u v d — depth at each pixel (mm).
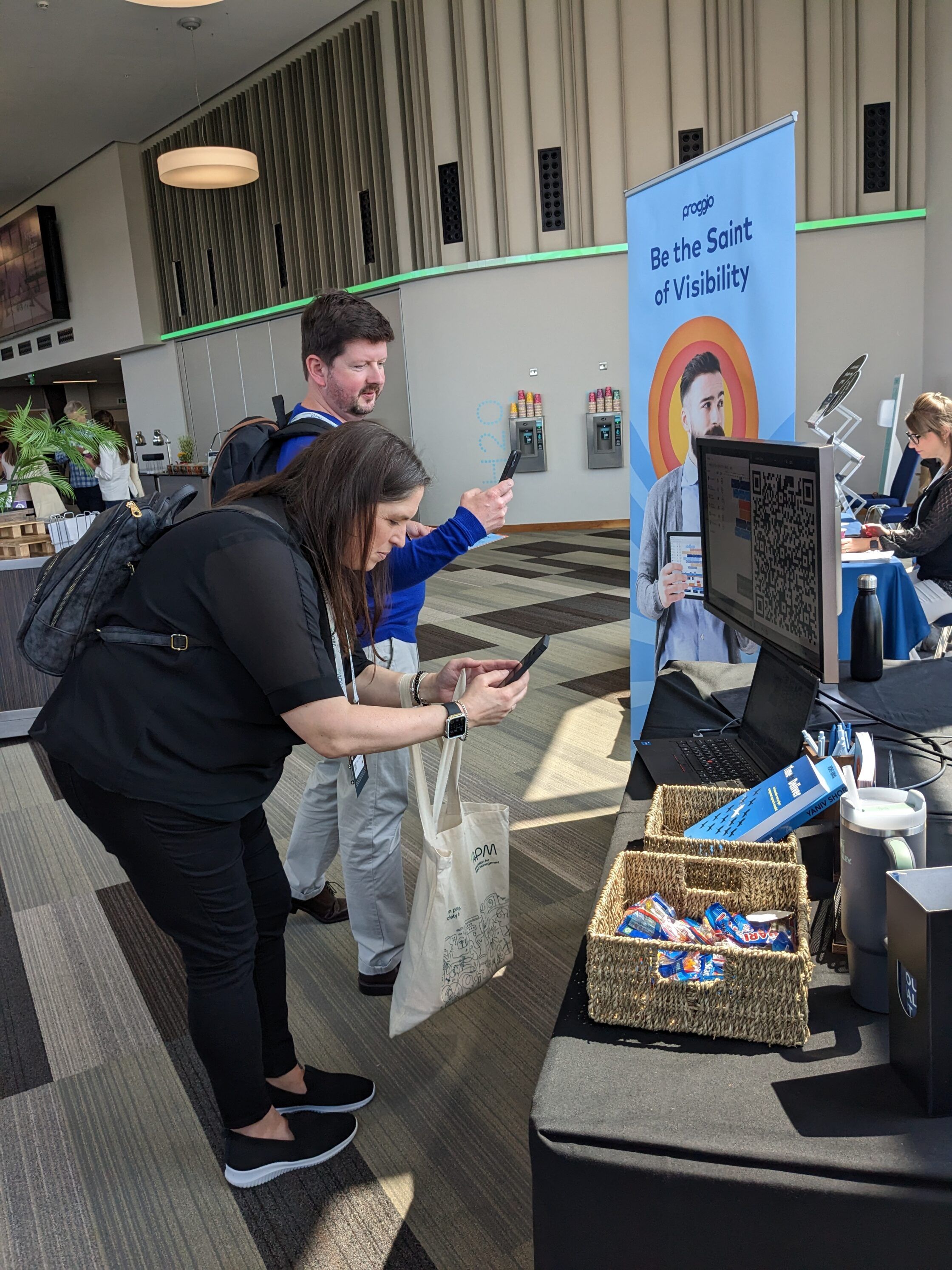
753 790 1367
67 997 2348
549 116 9023
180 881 1377
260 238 11758
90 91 11180
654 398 3223
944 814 1419
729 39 8438
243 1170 1643
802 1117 917
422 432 10156
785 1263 883
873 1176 845
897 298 8594
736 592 1879
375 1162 1722
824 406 4238
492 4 8859
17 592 4445
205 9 9289
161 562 1311
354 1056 2023
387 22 9352
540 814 3211
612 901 1180
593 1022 1094
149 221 13586
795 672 1599
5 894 2939
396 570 1851
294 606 1253
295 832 2486
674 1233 907
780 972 1007
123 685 1309
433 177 9453
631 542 3432
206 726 1314
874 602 2076
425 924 1539
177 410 14078
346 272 10664
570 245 9250
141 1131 1856
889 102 8273
